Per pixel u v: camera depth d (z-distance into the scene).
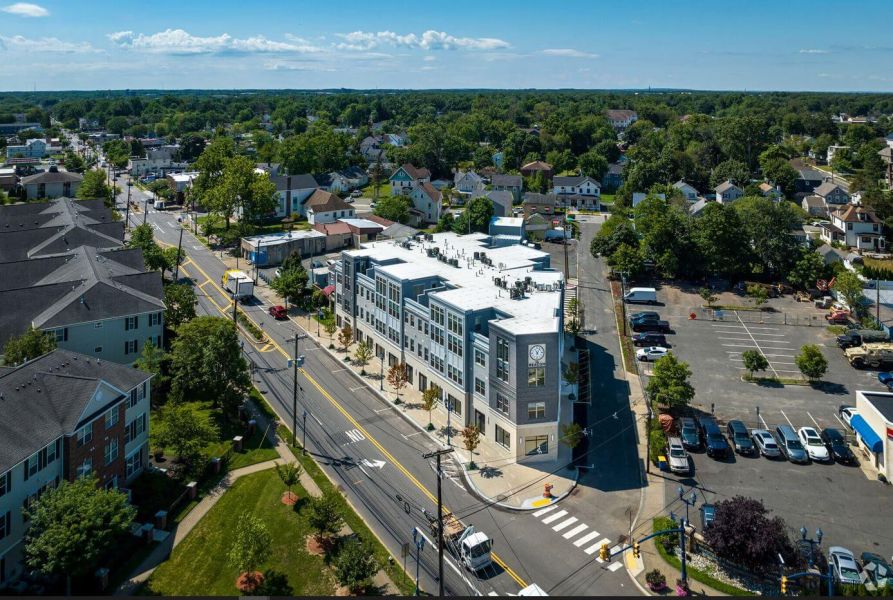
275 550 44.62
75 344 67.62
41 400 45.31
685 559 43.75
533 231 137.50
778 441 59.59
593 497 51.56
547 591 41.25
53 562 37.38
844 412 62.69
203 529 46.84
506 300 64.75
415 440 60.38
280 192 154.62
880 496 51.16
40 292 71.06
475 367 61.00
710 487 52.62
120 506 41.69
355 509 49.59
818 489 52.12
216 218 138.12
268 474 54.16
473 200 139.88
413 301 69.88
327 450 58.31
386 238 129.12
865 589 39.06
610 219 127.50
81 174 187.38
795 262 104.19
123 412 50.22
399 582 41.72
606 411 65.75
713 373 74.00
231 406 62.62
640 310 95.88
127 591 40.34
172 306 81.00
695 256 107.75
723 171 177.25
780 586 41.28
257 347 81.69
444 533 46.12
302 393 69.56
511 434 56.88
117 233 108.06
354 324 83.06
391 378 68.50
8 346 60.34
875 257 120.06
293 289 95.44
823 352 79.75
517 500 51.19
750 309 95.69
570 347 81.31
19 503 41.03
